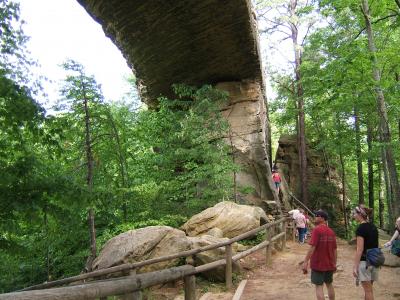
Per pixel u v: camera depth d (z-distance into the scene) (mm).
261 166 17594
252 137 17781
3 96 5555
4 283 10094
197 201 14289
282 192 21453
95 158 10930
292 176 27031
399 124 20328
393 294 7812
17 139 6117
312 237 6215
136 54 16672
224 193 14719
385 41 16641
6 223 5914
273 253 12609
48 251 10484
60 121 6473
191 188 14953
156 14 14180
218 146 15430
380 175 27719
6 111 5723
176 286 8852
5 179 5699
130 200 12398
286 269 10500
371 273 5793
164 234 9352
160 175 14531
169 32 14977
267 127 23641
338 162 28484
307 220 18422
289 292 8141
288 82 26062
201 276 9180
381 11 13727
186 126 14820
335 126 23062
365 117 20328
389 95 14109
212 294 8125
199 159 15266
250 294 8070
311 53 22797
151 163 14453
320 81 13367
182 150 14305
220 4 13758
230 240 8688
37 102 5883
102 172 11234
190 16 14148
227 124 15750
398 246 8695
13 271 10234
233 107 18250
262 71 20641
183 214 14117
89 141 10273
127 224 11484
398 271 9750
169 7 13812
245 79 18328
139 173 13727
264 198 17328
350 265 11008
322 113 22812
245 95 18297
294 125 32469
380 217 27797
